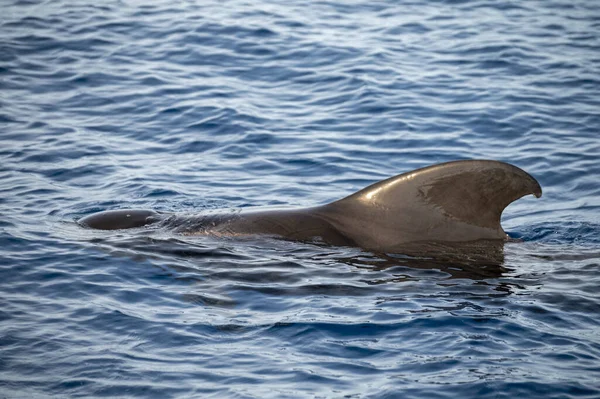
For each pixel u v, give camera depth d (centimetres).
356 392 2858
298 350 3148
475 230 3894
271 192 5084
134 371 3008
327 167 5494
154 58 7506
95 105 6544
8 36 7894
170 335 3262
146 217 4359
